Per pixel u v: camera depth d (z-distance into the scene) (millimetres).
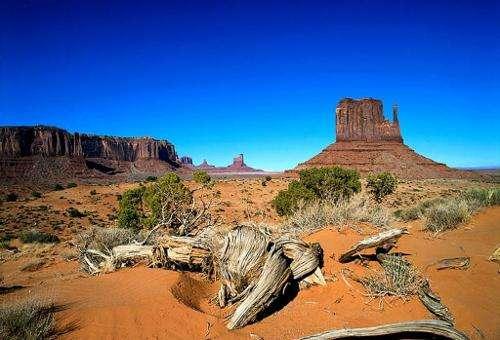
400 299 7148
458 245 10156
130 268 10250
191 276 9031
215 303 7781
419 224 13812
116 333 6312
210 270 9039
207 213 13883
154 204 27297
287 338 6355
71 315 6758
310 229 10625
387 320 6609
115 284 8703
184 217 13555
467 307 6852
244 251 7609
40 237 38625
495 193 15180
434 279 7984
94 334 6254
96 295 7926
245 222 10250
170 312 6914
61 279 11125
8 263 20422
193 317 6922
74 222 55438
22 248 29750
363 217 10789
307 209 11688
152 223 26828
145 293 7621
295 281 7949
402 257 8570
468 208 13805
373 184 47656
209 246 8852
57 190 89312
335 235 9703
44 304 7129
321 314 6980
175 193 26250
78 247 12797
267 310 7285
